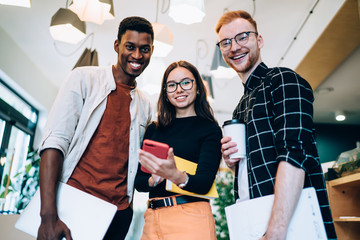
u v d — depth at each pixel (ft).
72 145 4.31
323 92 15.60
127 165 4.78
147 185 4.44
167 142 4.80
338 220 8.74
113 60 16.11
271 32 13.19
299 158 3.21
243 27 4.54
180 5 7.92
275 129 3.70
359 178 7.83
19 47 15.26
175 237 4.11
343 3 9.34
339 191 9.20
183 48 14.78
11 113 15.87
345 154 9.21
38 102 17.47
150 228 4.31
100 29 13.52
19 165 16.97
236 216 3.52
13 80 14.79
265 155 3.66
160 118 5.06
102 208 3.95
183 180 3.84
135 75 4.93
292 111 3.47
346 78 14.17
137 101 5.16
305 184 3.48
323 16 10.61
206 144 4.53
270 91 3.81
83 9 8.16
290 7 11.62
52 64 16.94
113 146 4.58
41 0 11.93
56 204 3.83
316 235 3.09
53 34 9.62
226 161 4.11
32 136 18.15
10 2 7.51
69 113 4.24
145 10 12.20
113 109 4.75
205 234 4.13
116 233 4.54
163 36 9.18
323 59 12.35
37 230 3.74
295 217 3.16
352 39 11.00
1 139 15.33
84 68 4.71
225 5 11.68
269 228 3.11
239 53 4.52
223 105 21.07
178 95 4.92
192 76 5.04
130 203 4.78
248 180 3.83
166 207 4.29
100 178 4.37
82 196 3.95
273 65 15.79
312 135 3.68
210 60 15.74
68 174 4.24
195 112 5.05
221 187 16.62
